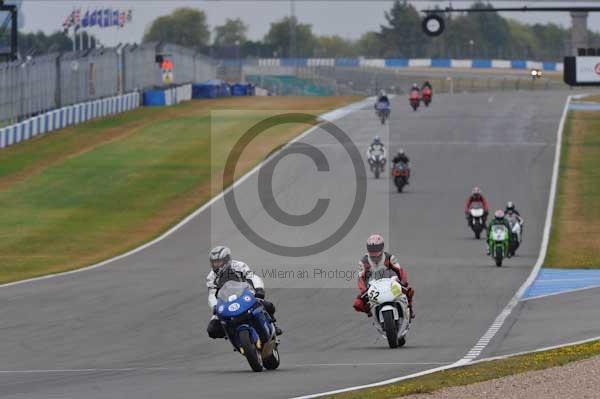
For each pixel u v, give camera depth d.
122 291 95.69
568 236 138.62
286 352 63.91
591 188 178.88
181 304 86.69
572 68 141.88
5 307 87.56
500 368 50.56
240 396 46.25
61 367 59.56
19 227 148.75
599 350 55.12
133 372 56.59
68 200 171.88
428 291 94.69
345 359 58.88
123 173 198.75
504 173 196.12
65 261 124.69
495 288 96.25
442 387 45.44
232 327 54.34
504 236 113.50
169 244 135.62
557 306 83.44
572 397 42.12
